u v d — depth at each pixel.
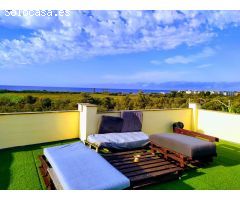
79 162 3.17
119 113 6.43
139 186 3.30
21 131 5.39
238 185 3.51
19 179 3.51
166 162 4.12
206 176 3.86
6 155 4.68
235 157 5.00
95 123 5.90
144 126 6.78
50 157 3.37
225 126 6.77
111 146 4.90
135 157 4.29
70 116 6.10
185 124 7.71
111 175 2.81
